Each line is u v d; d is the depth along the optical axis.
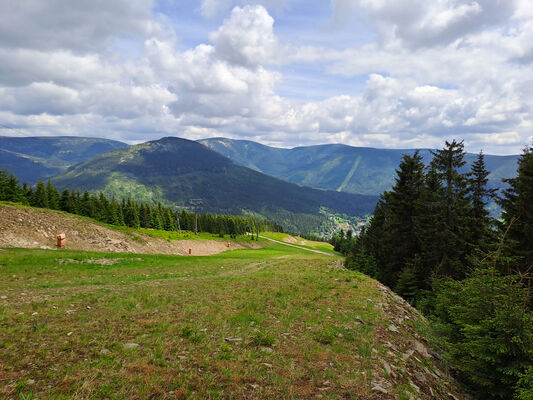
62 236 38.50
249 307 14.27
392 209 31.19
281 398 6.80
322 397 6.95
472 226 24.00
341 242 140.38
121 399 6.07
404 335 12.34
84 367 7.24
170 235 82.62
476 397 9.24
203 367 7.94
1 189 61.12
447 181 25.64
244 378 7.50
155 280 23.25
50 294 15.64
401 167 31.42
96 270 26.61
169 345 9.12
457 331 11.91
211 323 11.65
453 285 13.36
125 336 9.58
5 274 20.81
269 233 190.25
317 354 9.36
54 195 72.75
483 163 27.67
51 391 6.10
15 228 36.66
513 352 8.53
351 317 13.48
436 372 10.02
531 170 17.80
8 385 6.16
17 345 8.16
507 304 9.39
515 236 18.66
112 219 77.75
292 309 14.36
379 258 33.16
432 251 24.75
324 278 23.98
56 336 9.05
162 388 6.66
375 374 8.25
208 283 21.36
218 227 123.88
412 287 24.11
